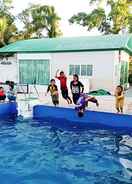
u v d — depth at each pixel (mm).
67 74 18609
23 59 19875
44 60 19203
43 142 8930
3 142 8906
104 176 6398
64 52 18469
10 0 36312
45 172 6609
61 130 10422
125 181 6137
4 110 12648
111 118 10750
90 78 17906
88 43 18797
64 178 6285
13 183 6023
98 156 7691
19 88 17562
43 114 12383
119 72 18281
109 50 17078
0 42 34625
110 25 37406
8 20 36219
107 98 14531
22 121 11883
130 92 18891
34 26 37656
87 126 11156
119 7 35188
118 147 8438
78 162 7262
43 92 17562
